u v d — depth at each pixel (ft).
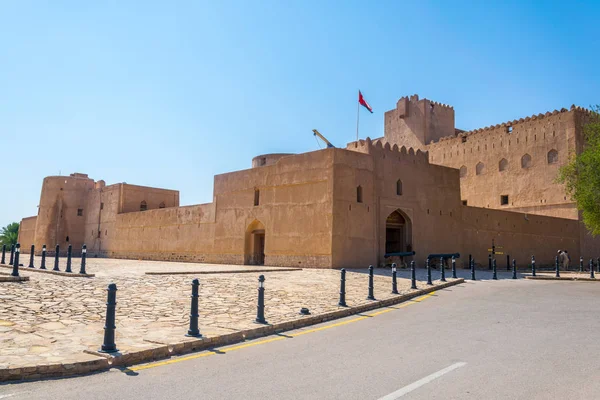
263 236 90.99
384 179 82.69
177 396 15.92
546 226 114.62
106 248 139.03
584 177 86.43
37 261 92.94
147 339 23.24
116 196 137.69
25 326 25.29
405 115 148.56
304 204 78.59
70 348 21.25
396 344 24.32
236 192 94.12
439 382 17.37
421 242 87.81
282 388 16.79
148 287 41.81
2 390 16.31
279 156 102.47
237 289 43.42
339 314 34.27
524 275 78.59
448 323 30.76
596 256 122.31
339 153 75.61
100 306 32.07
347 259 74.43
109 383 17.42
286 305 36.40
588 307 38.37
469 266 97.14
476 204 130.62
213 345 24.12
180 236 109.91
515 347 23.34
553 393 16.07
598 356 21.43
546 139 117.50
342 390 16.51
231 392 16.35
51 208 149.38
